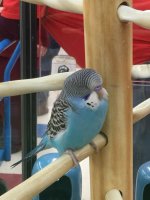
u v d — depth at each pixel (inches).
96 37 18.3
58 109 18.7
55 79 18.0
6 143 55.8
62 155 18.2
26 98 37.6
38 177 15.7
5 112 55.6
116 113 18.9
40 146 20.6
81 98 17.8
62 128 18.7
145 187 30.1
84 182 45.5
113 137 19.2
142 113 21.0
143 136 46.9
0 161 55.2
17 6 40.6
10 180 49.4
